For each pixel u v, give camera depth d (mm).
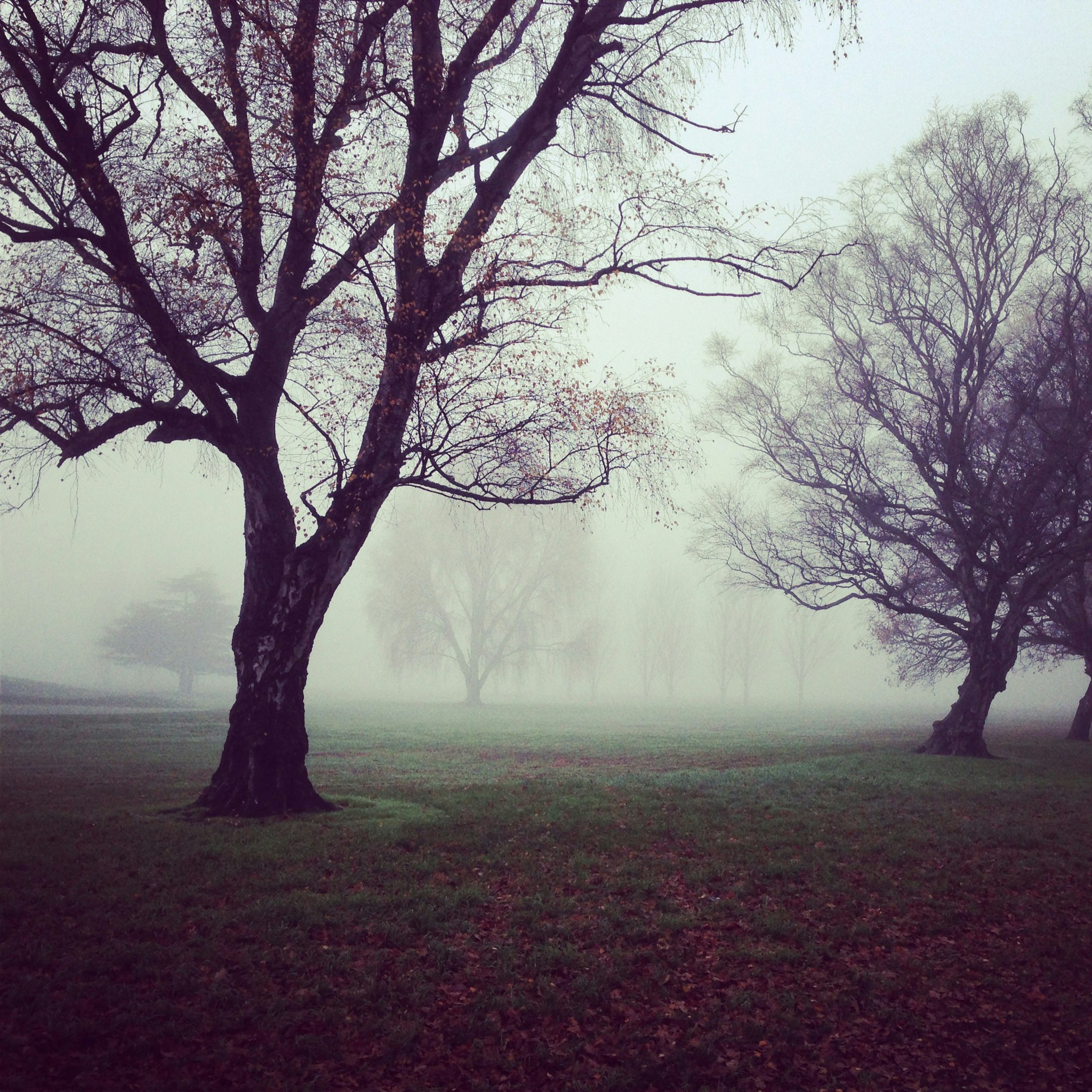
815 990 6902
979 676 24484
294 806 12641
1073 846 11867
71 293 12406
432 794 15266
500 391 11953
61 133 10609
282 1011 6164
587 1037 6055
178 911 7988
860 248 24188
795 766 20922
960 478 24672
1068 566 23922
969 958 7676
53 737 26578
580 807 13828
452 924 7887
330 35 11078
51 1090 5086
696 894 9133
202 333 12578
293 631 12609
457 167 13234
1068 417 20781
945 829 12734
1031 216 23047
